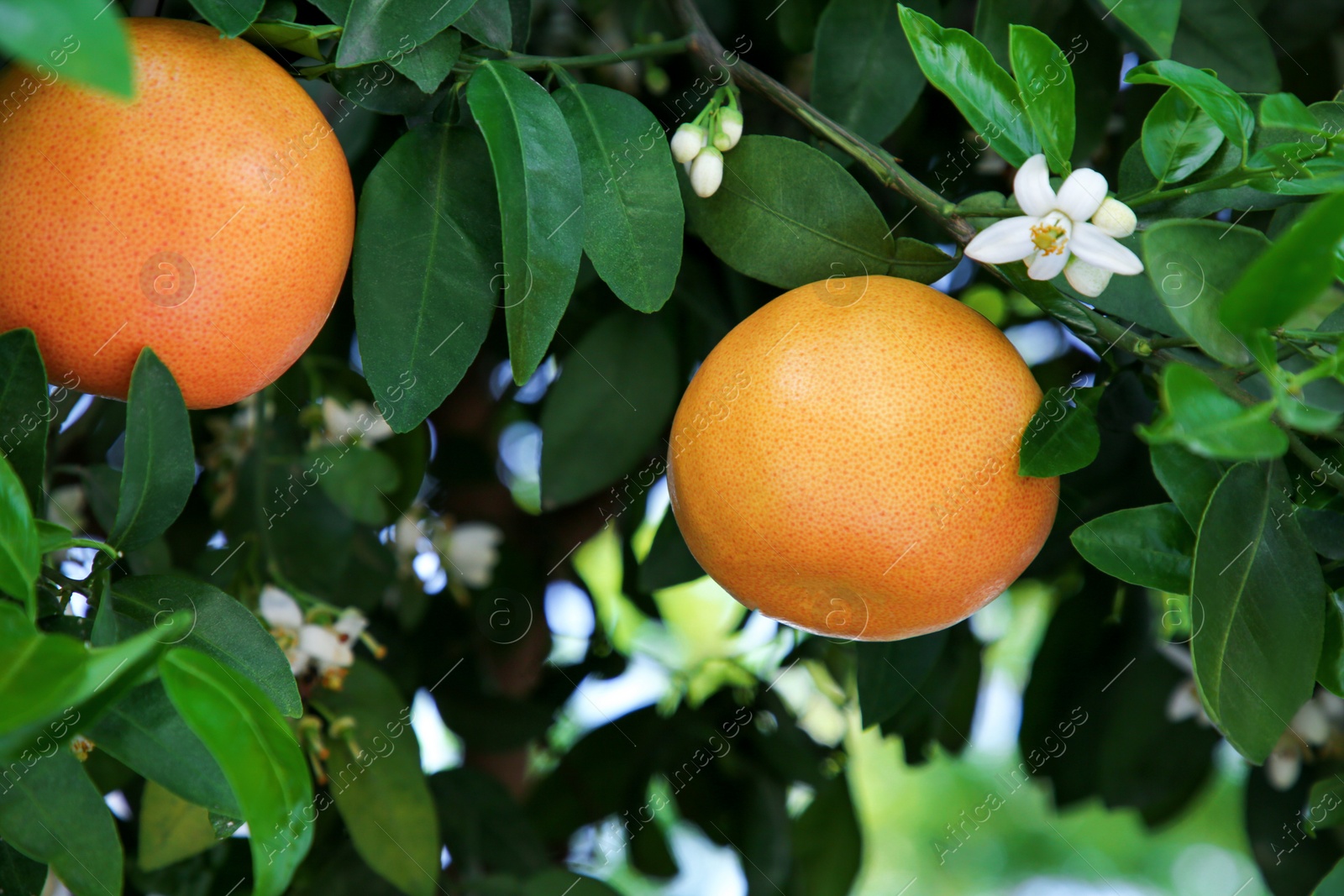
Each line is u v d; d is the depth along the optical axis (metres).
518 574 1.01
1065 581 0.99
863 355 0.73
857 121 0.83
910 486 0.72
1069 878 2.37
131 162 0.70
